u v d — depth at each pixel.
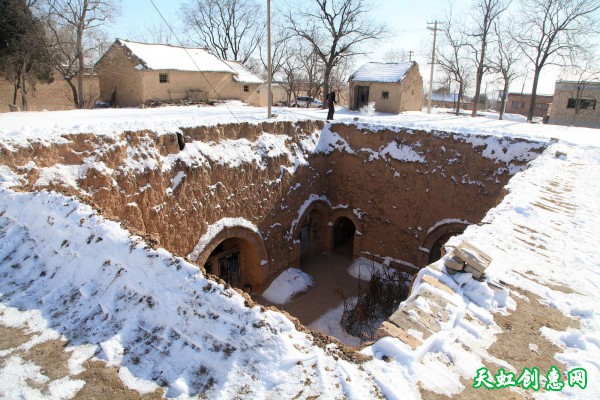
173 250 12.46
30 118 15.57
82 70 27.89
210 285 5.07
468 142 15.59
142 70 26.72
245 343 4.49
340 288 16.52
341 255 19.69
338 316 14.49
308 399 3.92
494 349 4.77
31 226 6.92
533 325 5.21
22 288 5.84
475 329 5.04
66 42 28.17
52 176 9.73
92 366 4.48
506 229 7.82
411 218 17.03
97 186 10.47
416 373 4.29
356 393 3.94
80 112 19.86
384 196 17.58
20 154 9.30
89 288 5.65
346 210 18.77
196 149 13.19
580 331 5.09
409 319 5.02
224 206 13.98
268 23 17.22
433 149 16.33
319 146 18.34
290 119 17.62
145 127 12.15
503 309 5.50
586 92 36.88
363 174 18.00
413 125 17.52
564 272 6.41
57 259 6.25
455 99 61.81
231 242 15.80
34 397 4.06
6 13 25.23
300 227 17.48
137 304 5.23
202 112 21.42
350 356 4.42
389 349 4.55
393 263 17.69
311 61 44.88
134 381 4.32
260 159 15.38
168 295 5.16
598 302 5.67
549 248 7.17
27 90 29.56
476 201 15.48
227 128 14.48
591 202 9.41
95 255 5.98
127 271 5.63
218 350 4.51
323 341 4.64
